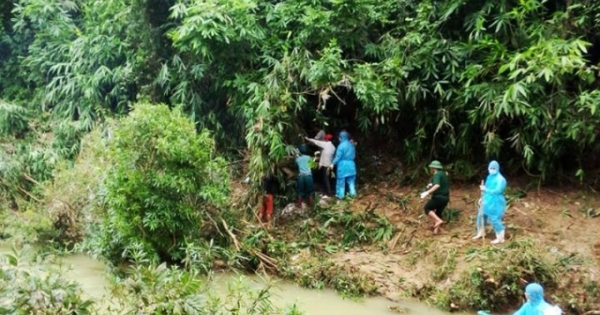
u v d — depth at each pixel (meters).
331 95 10.80
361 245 9.20
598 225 8.76
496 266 7.54
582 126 8.77
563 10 9.62
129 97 12.70
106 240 8.34
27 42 14.91
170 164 8.35
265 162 9.85
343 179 10.57
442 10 10.08
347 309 7.33
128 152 8.30
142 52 11.95
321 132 10.94
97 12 13.04
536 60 8.40
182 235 8.49
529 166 9.90
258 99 10.08
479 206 8.77
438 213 9.22
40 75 14.09
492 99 9.07
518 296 7.43
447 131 10.47
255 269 8.61
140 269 5.14
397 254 8.79
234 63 11.08
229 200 9.77
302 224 9.62
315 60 10.30
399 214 9.85
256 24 10.81
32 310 4.45
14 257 4.86
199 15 10.12
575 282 7.52
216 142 11.62
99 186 8.98
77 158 11.16
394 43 10.39
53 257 7.48
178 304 4.79
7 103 13.49
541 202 9.55
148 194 8.25
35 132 13.02
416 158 10.89
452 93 9.91
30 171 11.36
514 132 9.49
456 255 8.14
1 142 12.47
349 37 10.62
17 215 10.22
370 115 11.06
